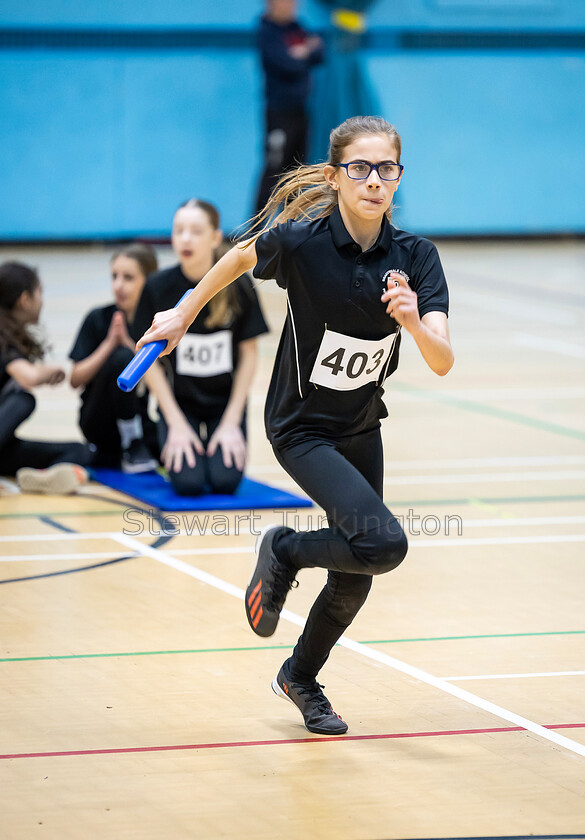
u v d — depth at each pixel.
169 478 13.11
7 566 10.58
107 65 35.88
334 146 6.82
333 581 7.09
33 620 9.19
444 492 13.48
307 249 6.87
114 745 7.03
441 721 7.46
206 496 12.95
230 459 12.96
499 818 6.14
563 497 13.33
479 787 6.53
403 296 6.34
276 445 7.23
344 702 7.75
